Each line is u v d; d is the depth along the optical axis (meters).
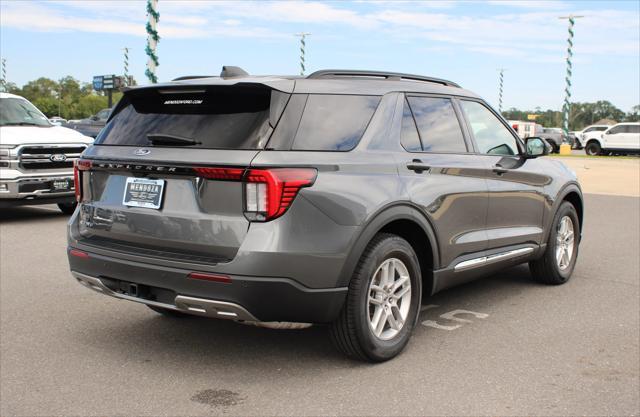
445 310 5.33
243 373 3.94
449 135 4.72
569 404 3.54
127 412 3.41
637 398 3.63
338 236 3.66
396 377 3.89
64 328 4.78
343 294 3.73
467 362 4.15
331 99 3.95
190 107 3.91
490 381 3.84
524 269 6.93
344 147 3.86
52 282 6.12
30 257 7.23
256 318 3.56
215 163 3.55
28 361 4.12
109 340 4.52
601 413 3.43
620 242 8.72
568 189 6.13
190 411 3.43
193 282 3.55
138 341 4.50
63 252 7.53
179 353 4.27
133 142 3.99
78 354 4.25
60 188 9.65
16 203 9.37
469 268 4.83
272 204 3.46
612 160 32.47
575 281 6.41
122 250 3.87
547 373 3.98
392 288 4.13
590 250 8.11
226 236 3.53
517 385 3.79
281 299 3.53
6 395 3.62
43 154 9.48
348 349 3.97
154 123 3.99
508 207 5.25
